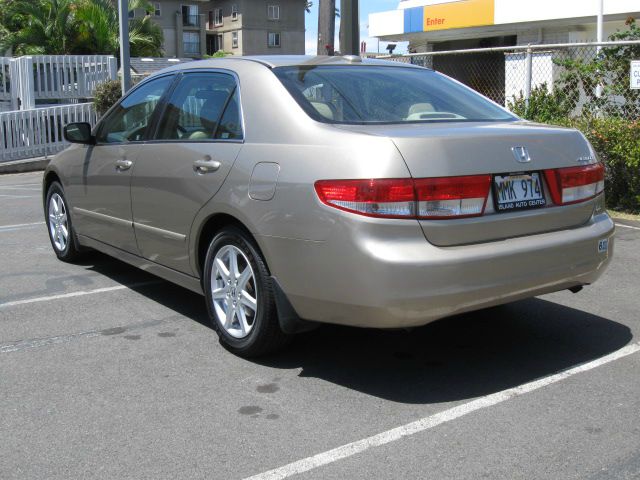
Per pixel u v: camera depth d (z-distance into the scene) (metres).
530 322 5.19
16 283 6.21
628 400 3.88
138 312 5.43
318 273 3.84
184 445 3.42
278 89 4.38
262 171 4.13
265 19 66.88
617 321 5.19
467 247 3.80
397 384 4.13
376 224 3.65
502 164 3.96
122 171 5.43
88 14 25.92
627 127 8.92
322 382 4.15
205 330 5.03
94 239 6.12
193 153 4.68
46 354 4.57
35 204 10.85
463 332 4.99
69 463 3.26
